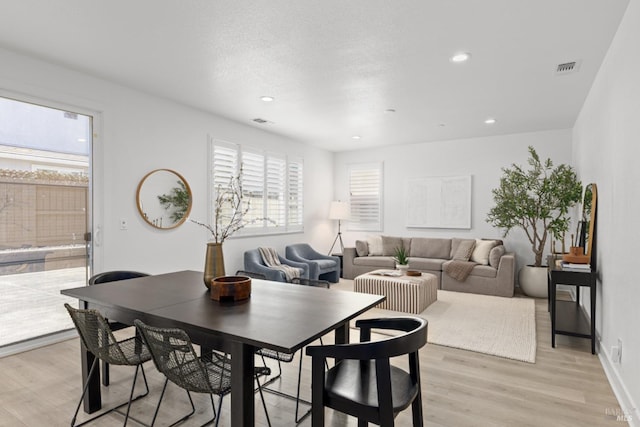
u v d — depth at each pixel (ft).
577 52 10.03
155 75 11.89
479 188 21.26
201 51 10.12
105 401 7.72
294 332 5.08
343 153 25.82
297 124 18.19
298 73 11.62
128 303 6.72
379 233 24.50
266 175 19.69
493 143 20.83
